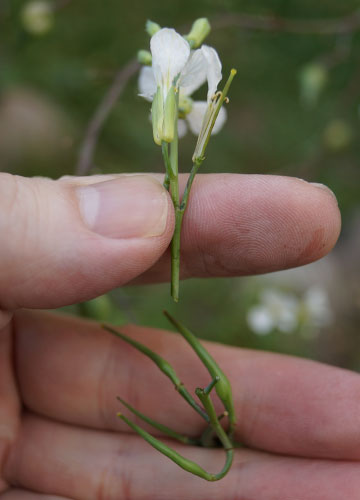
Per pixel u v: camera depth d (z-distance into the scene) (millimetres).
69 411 156
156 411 154
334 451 144
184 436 149
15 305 129
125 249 121
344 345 292
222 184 135
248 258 140
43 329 155
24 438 157
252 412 148
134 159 276
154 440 126
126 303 191
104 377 154
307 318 250
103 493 153
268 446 149
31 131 299
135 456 153
